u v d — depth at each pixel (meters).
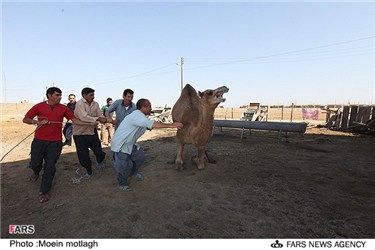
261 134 11.43
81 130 4.52
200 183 4.51
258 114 16.44
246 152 7.22
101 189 4.18
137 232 2.88
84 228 2.96
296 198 3.87
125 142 3.88
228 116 29.78
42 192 3.73
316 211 3.43
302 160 6.25
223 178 4.80
